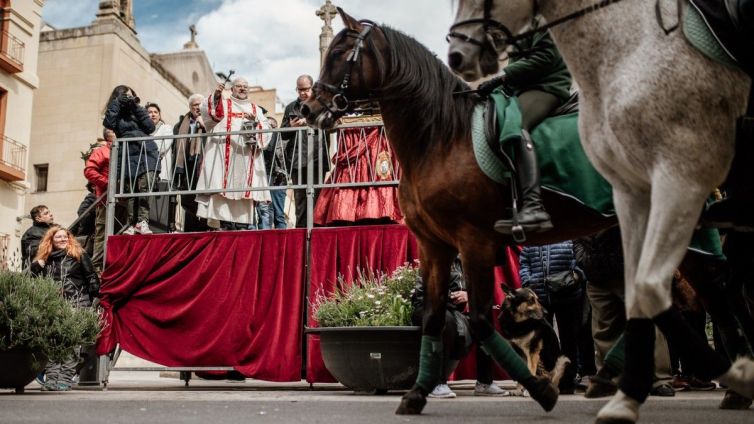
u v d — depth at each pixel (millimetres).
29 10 23531
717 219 3445
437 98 4676
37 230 9977
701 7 2990
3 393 6969
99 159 9734
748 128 3119
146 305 8203
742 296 4695
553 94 4684
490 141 4430
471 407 4789
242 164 8773
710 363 3115
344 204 8266
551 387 4203
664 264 2893
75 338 7035
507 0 3533
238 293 7914
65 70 25484
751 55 2908
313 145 8180
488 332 4277
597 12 3223
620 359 4703
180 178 8984
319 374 7598
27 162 24000
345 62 4980
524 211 4188
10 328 6672
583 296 7035
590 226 4594
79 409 4504
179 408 4590
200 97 9898
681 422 3639
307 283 7844
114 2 25844
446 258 4711
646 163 3018
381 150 8312
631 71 3064
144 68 27047
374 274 7617
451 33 3637
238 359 7785
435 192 4508
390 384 6547
